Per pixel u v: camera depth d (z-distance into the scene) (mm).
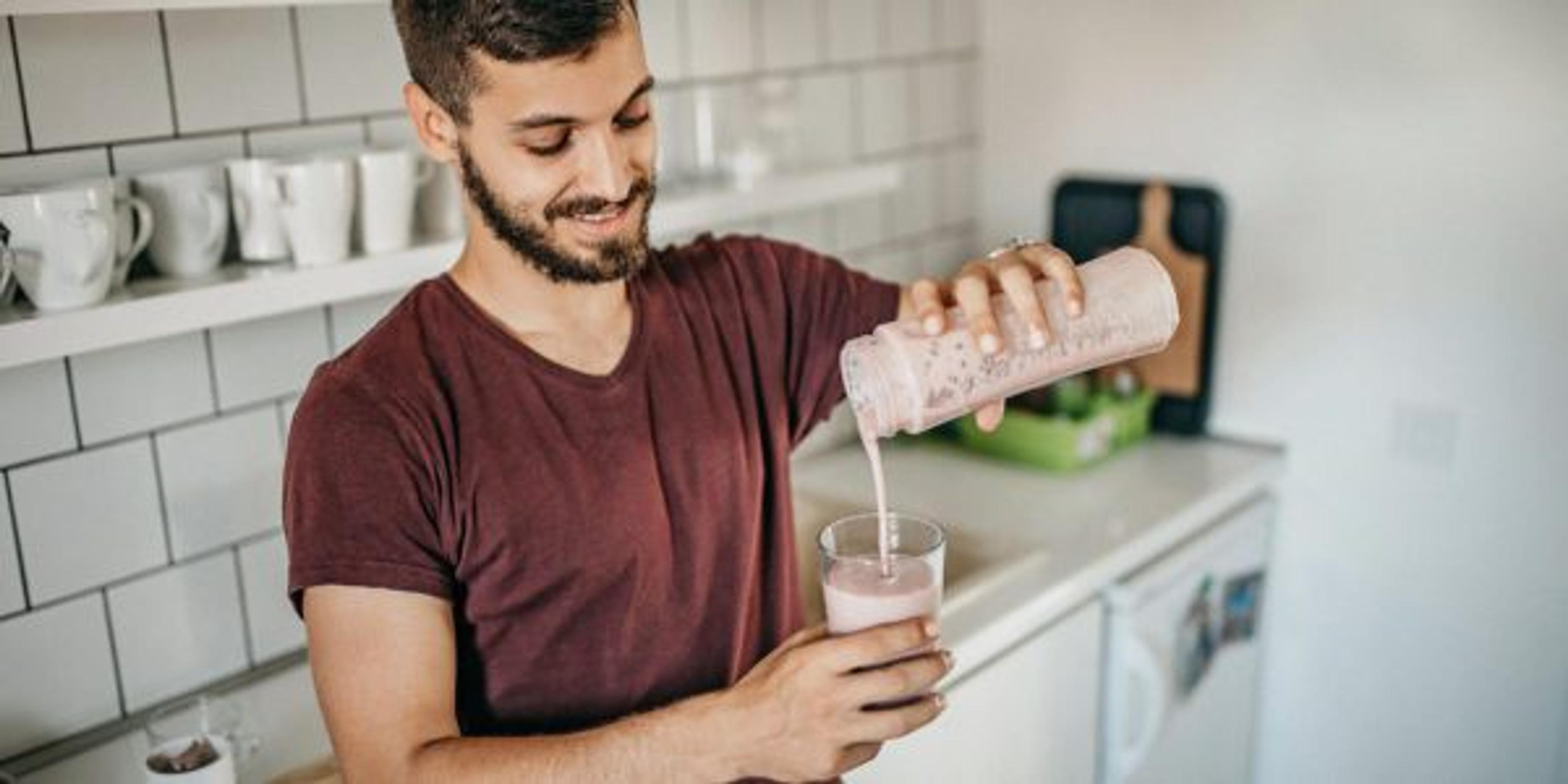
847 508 2025
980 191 2521
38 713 1390
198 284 1284
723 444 1132
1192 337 2256
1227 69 2158
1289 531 2271
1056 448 2162
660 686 1104
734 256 1229
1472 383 2023
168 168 1406
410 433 970
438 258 1442
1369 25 2008
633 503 1060
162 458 1448
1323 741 2314
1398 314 2074
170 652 1486
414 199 1476
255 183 1354
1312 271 2145
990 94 2463
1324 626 2268
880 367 1000
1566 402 1943
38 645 1380
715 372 1149
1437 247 2014
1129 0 2242
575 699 1071
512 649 1044
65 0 1078
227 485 1509
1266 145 2145
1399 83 1998
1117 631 1875
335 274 1342
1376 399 2125
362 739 926
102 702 1438
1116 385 2293
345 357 1009
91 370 1377
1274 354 2219
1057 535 1898
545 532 1023
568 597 1042
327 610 933
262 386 1522
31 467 1350
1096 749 1935
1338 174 2084
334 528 927
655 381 1102
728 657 1151
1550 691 2041
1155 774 1999
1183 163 2242
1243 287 2227
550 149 950
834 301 1273
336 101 1551
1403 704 2207
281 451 1554
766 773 914
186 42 1406
